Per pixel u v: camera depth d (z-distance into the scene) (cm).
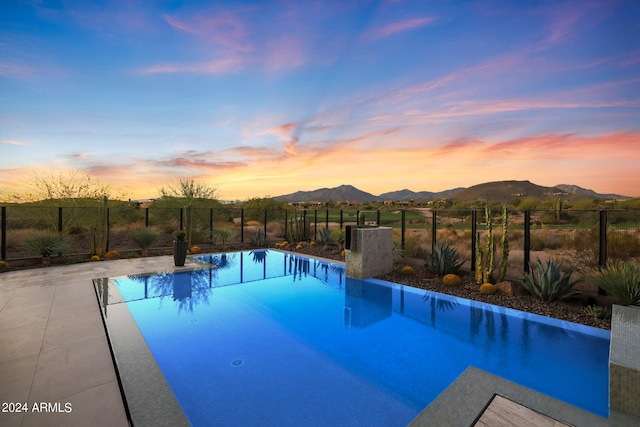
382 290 773
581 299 614
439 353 428
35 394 291
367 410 293
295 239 1706
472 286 757
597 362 397
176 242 1030
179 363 391
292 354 423
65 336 445
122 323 518
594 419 250
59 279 830
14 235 1253
